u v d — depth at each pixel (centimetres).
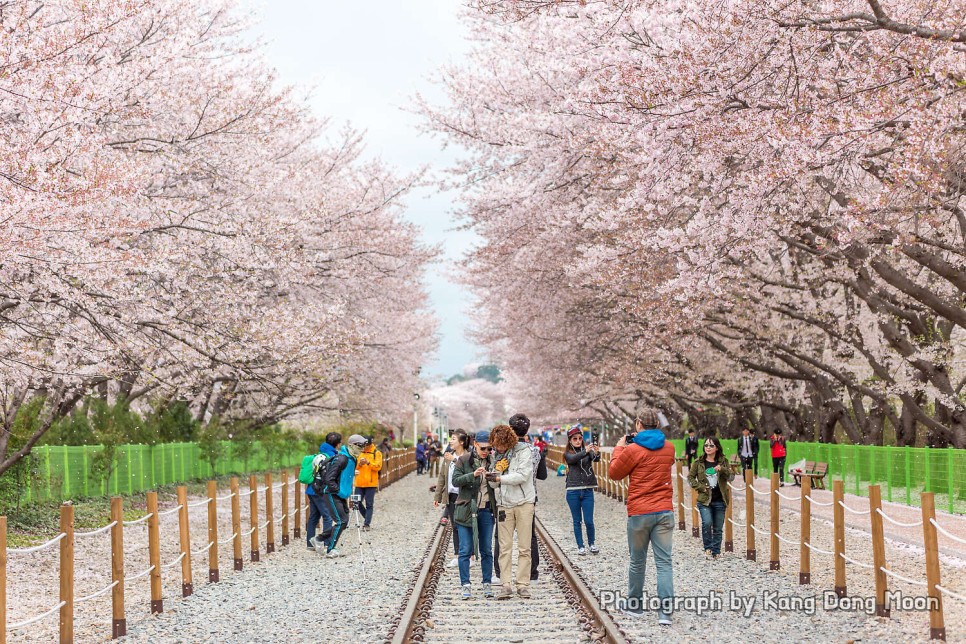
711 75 1426
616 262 2152
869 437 3150
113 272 1591
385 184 3170
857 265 1947
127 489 2431
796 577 1209
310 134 3142
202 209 2028
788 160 1435
